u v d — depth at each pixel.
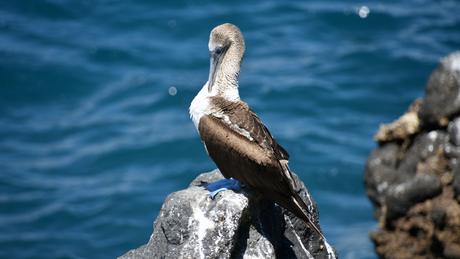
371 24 43.22
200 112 8.45
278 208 8.40
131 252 8.31
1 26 39.94
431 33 40.97
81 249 20.84
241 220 7.86
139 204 23.69
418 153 15.16
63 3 43.66
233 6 45.16
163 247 7.76
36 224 22.20
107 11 43.09
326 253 8.79
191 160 26.89
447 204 13.02
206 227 7.46
